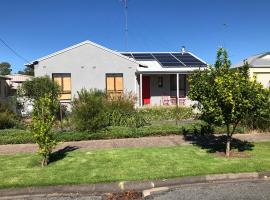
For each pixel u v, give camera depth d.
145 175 8.16
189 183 8.02
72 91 22.27
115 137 13.59
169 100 24.12
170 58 25.78
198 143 12.20
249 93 9.41
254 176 8.34
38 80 19.34
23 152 11.30
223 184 7.90
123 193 7.54
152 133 13.84
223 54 10.33
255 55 24.64
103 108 15.23
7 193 7.50
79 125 13.85
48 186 7.62
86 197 7.29
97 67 22.53
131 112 16.06
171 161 9.45
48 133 9.49
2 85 28.50
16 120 15.91
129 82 22.81
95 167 8.98
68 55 22.30
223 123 9.99
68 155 10.50
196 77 10.59
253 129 14.30
